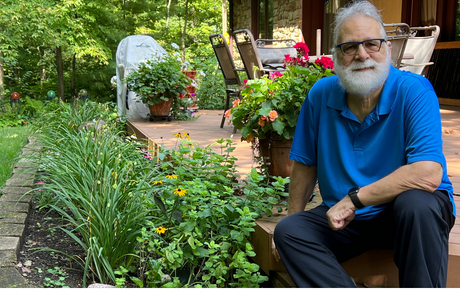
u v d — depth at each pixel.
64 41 13.89
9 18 11.50
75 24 14.12
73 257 2.37
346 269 1.94
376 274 1.93
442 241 1.49
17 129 7.88
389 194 1.58
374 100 1.72
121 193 2.40
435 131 1.59
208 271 2.31
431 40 5.48
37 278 2.10
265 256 2.09
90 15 15.79
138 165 2.99
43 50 20.59
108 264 2.09
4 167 4.27
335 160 1.82
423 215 1.46
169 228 2.42
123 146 3.39
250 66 4.88
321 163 1.85
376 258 1.92
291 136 2.47
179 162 2.73
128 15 17.84
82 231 2.29
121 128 6.50
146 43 7.47
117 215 2.25
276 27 10.55
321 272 1.58
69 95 18.30
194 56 24.05
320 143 1.85
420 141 1.58
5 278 1.99
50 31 12.95
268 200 2.36
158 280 2.06
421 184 1.54
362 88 1.65
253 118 2.54
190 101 7.04
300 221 1.73
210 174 2.77
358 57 1.66
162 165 2.83
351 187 1.76
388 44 1.72
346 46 1.68
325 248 1.63
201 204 2.39
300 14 9.10
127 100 7.10
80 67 19.47
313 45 9.07
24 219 2.71
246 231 2.12
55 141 3.80
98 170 2.63
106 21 16.67
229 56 5.25
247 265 1.99
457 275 1.76
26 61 18.73
